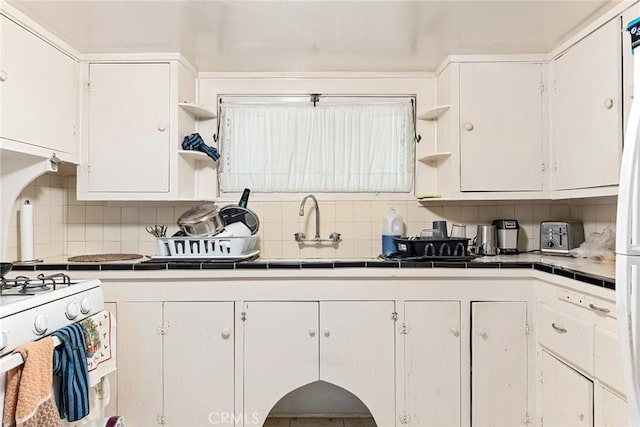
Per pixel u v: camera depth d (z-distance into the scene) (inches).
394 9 74.8
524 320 85.0
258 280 85.7
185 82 99.4
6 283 64.6
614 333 60.8
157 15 76.5
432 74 107.2
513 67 95.9
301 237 106.9
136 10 74.5
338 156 107.5
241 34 84.9
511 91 95.8
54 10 74.6
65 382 58.1
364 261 86.0
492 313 85.1
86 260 91.3
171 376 84.8
